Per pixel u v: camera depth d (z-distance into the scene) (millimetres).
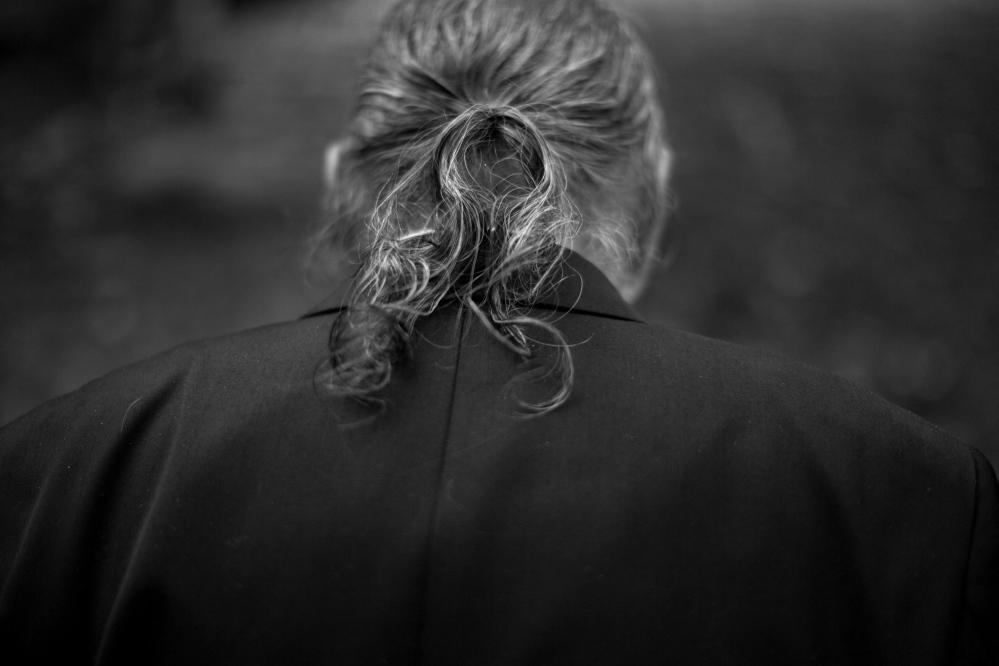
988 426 3502
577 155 881
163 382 793
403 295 754
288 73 7754
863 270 4477
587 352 771
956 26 7879
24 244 4945
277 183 5699
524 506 711
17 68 7145
